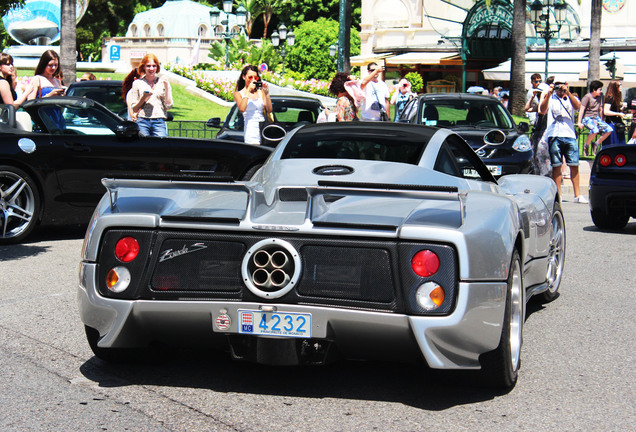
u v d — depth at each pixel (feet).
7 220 26.32
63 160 26.86
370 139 15.99
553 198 19.17
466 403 12.61
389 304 11.60
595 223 33.37
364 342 11.86
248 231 12.03
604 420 12.00
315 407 12.30
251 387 13.19
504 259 12.18
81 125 27.86
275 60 135.33
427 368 14.35
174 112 96.07
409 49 155.74
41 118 27.48
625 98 116.47
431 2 165.37
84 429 11.25
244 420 11.70
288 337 11.80
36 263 23.67
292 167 15.03
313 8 234.79
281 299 11.84
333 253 11.78
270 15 231.50
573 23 130.21
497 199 13.34
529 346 16.14
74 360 14.49
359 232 11.67
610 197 31.89
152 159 27.94
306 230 11.78
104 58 224.12
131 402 12.37
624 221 33.27
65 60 92.12
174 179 12.49
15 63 125.59
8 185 26.53
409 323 11.47
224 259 12.09
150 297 12.22
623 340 16.67
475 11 111.86
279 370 14.11
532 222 16.99
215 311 11.98
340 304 11.70
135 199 13.21
